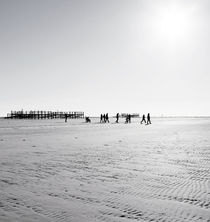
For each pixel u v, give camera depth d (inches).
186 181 240.8
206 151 436.8
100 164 323.3
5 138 654.5
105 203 179.2
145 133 849.5
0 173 270.7
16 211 164.1
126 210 165.6
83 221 148.2
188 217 153.9
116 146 505.0
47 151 434.9
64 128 1128.8
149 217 154.0
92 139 641.6
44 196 194.5
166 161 345.1
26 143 548.4
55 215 157.3
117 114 1951.3
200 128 1175.6
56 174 267.4
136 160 352.2
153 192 205.8
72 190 210.7
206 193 203.0
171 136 732.0
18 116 3186.5
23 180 242.2
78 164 322.7
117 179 248.1
